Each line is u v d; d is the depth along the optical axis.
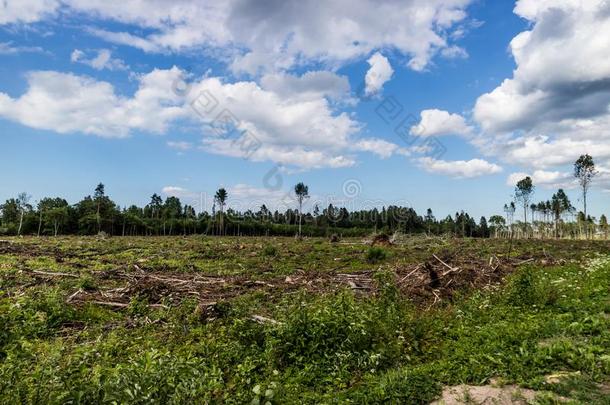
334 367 6.50
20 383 5.18
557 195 65.50
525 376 5.61
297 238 50.84
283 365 6.80
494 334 7.59
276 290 14.33
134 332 9.19
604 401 4.70
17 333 7.91
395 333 7.93
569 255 25.39
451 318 9.60
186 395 4.82
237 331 8.18
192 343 8.29
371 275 17.08
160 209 83.38
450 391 5.46
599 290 10.91
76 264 20.36
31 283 14.60
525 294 10.60
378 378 6.04
